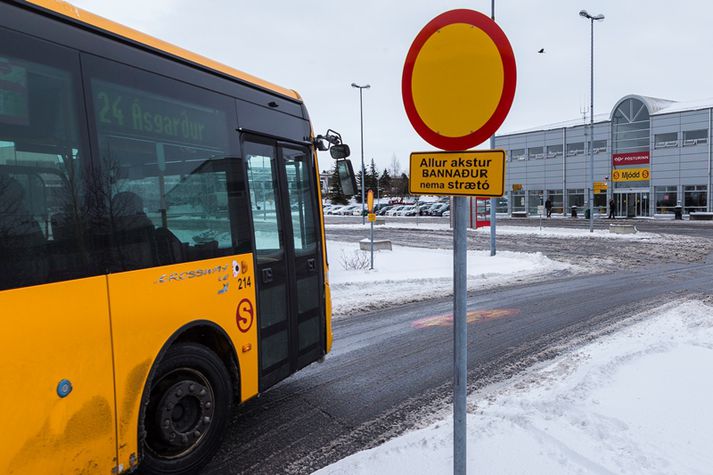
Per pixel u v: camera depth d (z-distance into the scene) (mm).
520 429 3928
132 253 3066
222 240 3822
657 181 43750
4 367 2387
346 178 5641
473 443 3734
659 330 7332
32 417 2496
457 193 2518
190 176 3576
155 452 3355
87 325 2768
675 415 4121
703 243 22688
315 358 5098
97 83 2969
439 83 2572
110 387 2885
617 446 3619
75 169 2787
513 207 55125
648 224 36438
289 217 4730
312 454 4008
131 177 3117
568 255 19734
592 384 4918
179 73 3580
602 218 45688
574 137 49625
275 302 4430
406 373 6012
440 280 13734
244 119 4215
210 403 3637
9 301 2414
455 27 2533
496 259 18828
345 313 9609
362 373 6027
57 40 2773
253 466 3824
